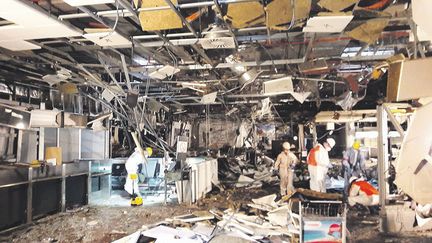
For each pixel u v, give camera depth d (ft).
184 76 27.14
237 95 33.09
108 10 14.35
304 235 13.42
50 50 18.76
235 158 49.80
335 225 13.32
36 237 18.80
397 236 18.62
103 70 24.12
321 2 12.46
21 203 21.13
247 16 13.35
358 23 14.57
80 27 15.81
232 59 21.25
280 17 13.05
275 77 26.32
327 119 37.06
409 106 19.06
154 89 32.91
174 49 18.56
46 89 27.89
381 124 19.99
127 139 38.42
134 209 25.93
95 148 32.01
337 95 32.63
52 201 24.25
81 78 24.82
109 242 17.93
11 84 24.72
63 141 28.58
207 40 15.81
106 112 31.22
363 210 24.29
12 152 23.65
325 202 13.64
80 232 19.74
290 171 31.19
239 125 53.42
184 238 16.52
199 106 49.08
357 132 40.32
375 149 41.63
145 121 35.29
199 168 30.78
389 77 10.06
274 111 44.42
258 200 23.07
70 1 11.74
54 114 25.64
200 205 27.37
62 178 24.95
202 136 53.72
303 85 27.12
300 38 18.15
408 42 17.93
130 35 16.72
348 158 26.86
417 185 8.66
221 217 20.29
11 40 15.94
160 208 26.25
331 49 19.31
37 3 13.44
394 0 13.39
